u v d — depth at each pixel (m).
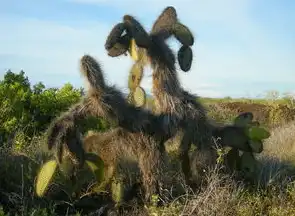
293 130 8.91
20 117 6.24
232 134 5.22
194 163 5.24
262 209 4.92
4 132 5.96
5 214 4.47
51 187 4.91
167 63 4.95
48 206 4.77
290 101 13.84
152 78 5.02
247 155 5.30
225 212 4.69
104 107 4.44
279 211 4.77
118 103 4.50
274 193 5.18
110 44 4.58
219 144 5.26
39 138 5.92
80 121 4.55
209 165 5.20
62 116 4.55
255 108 14.12
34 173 5.07
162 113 4.97
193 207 4.60
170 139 5.09
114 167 4.96
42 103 6.51
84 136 5.45
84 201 4.97
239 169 5.35
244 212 4.71
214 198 4.73
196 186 5.26
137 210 4.83
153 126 4.89
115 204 4.88
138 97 5.15
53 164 4.54
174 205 4.71
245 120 5.36
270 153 6.78
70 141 4.52
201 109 5.23
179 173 5.28
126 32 4.77
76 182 4.89
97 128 5.64
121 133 4.89
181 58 5.12
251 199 4.98
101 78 4.39
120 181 4.90
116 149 4.93
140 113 4.77
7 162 5.11
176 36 5.07
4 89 6.23
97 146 5.03
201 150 5.20
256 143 5.21
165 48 4.96
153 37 4.98
